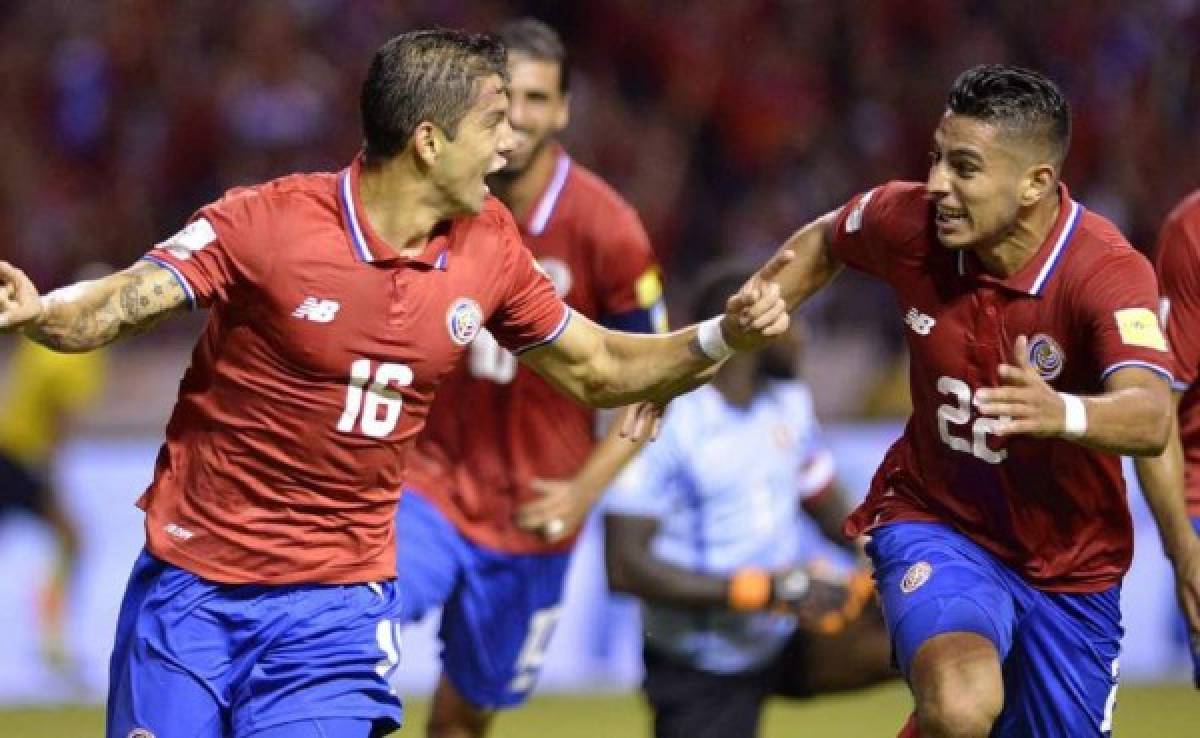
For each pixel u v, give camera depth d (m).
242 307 16.41
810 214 56.59
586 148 55.91
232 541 16.86
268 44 55.28
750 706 23.86
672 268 55.56
